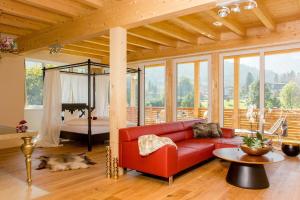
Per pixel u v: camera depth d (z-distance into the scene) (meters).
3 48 5.13
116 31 3.62
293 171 3.79
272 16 4.64
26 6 4.03
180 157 3.44
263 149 3.25
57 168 3.88
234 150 3.71
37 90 7.07
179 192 2.98
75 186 3.17
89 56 8.10
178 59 6.93
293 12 4.46
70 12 3.99
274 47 5.40
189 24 4.60
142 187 3.14
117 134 3.65
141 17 3.32
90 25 4.00
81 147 5.66
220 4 2.83
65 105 6.81
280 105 5.50
